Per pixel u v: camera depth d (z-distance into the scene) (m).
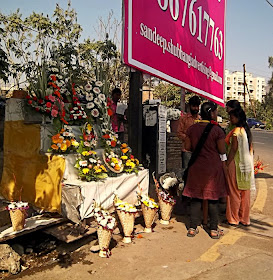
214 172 4.17
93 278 3.18
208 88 7.54
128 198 4.58
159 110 6.18
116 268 3.38
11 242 3.82
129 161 4.62
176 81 5.89
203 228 4.60
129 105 5.11
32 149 4.31
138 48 4.69
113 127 5.94
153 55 5.10
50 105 4.21
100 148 4.61
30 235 4.08
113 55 9.12
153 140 6.24
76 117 4.42
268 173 9.41
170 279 3.17
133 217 4.01
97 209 3.67
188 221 4.88
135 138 5.08
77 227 3.75
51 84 4.34
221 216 5.18
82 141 4.17
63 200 3.88
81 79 4.94
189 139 4.37
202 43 7.04
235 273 3.30
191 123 5.32
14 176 4.33
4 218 3.91
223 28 8.32
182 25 6.02
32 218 3.93
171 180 5.29
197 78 6.86
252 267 3.43
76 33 9.80
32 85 4.39
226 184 4.34
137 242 4.05
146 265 3.45
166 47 5.48
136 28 4.62
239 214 4.78
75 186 3.76
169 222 4.79
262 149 16.97
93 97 4.68
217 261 3.57
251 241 4.16
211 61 7.64
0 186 4.80
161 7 5.25
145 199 4.36
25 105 4.36
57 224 3.90
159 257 3.65
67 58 7.64
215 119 4.41
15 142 4.56
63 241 3.91
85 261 3.53
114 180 4.23
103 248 3.61
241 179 4.59
